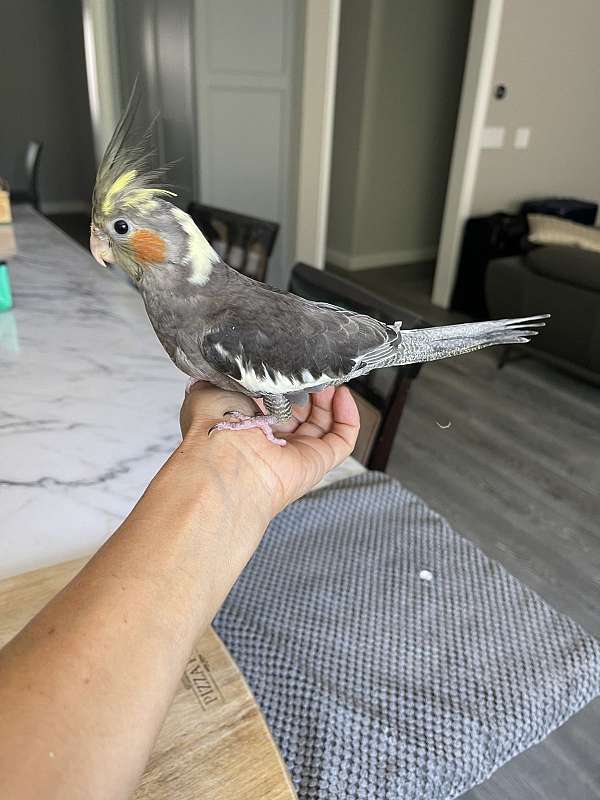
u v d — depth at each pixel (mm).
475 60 4117
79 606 452
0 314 1710
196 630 486
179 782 533
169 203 692
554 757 1449
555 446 2830
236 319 686
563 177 5180
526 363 3711
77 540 875
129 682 417
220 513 584
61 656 415
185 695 602
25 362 1413
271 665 749
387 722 684
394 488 1081
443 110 5434
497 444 2824
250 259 2100
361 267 5766
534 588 1982
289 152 3303
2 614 688
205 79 3123
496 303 3707
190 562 516
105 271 2154
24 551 851
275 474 697
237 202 3480
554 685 737
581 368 3285
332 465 815
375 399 1321
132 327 1648
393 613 827
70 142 7191
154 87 3523
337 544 947
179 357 732
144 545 515
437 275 4797
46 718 380
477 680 737
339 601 842
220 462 651
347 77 5055
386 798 625
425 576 890
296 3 2941
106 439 1118
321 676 736
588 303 3068
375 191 5488
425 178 5695
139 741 403
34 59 6629
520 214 4770
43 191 7312
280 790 533
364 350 746
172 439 1126
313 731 675
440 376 3500
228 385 753
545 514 2350
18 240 2525
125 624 446
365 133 5141
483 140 4531
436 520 1007
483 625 814
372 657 762
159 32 3328
